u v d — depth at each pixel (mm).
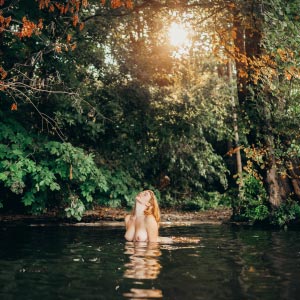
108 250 6789
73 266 5316
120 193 13797
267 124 13461
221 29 13984
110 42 15445
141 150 15781
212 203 22094
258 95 13477
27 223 12969
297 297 3797
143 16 15641
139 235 8086
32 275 4746
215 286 4203
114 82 15438
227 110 21062
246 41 13805
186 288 4102
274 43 10625
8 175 11734
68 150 12305
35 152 12648
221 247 7246
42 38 11523
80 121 13414
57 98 12828
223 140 25375
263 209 12992
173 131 17234
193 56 18469
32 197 12422
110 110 14867
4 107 12883
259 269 5148
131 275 4723
